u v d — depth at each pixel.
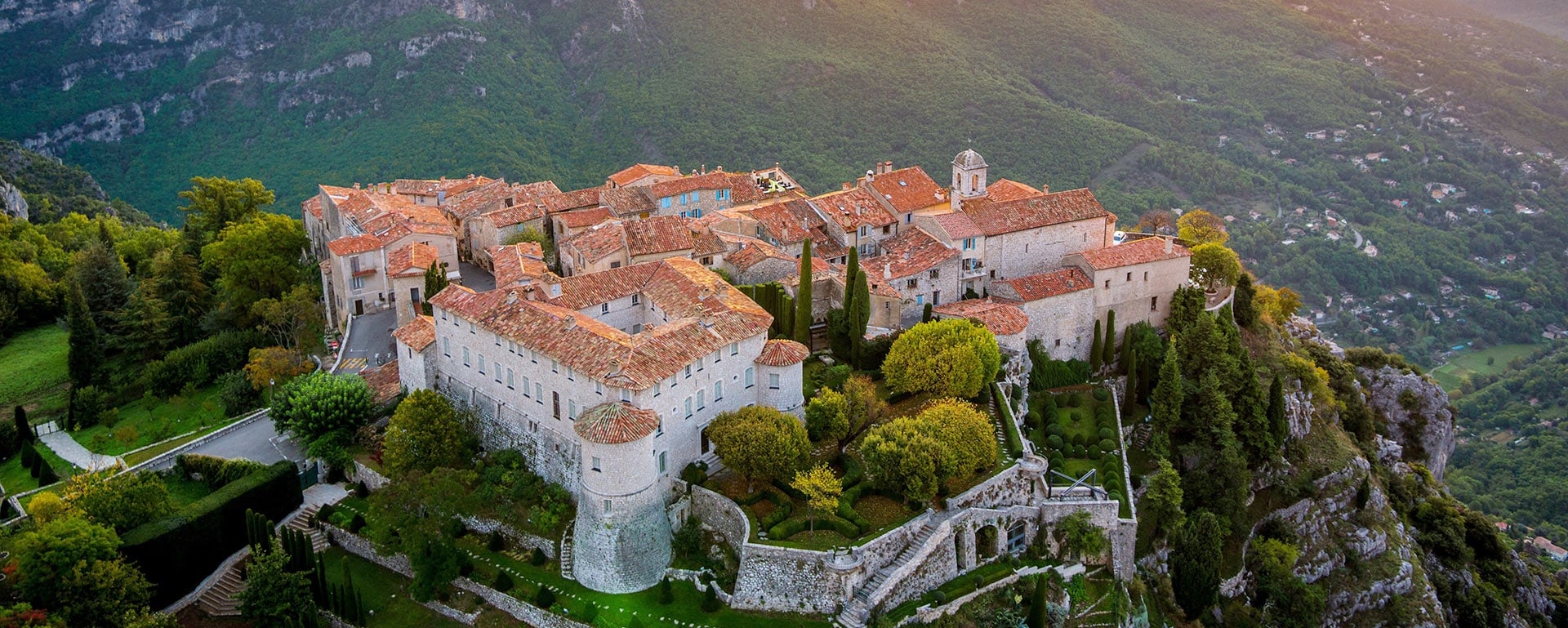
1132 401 138.38
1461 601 156.00
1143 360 144.00
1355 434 176.00
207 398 141.50
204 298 166.62
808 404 112.75
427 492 103.88
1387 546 148.75
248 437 126.75
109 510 104.06
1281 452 143.88
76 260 176.00
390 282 150.75
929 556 103.69
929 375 119.88
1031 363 137.88
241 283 160.88
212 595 106.19
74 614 94.69
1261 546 133.12
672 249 145.38
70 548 95.56
